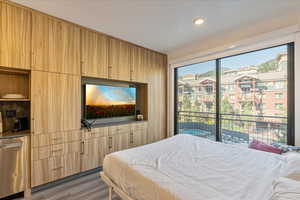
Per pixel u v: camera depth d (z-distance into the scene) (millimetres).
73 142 2314
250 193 970
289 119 2146
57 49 2174
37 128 1989
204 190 1011
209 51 2912
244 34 2475
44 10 1991
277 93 2312
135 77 3240
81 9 1967
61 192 1994
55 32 2154
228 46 2633
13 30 1822
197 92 3396
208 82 3170
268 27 2225
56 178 2135
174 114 3812
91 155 2518
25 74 2197
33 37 1968
